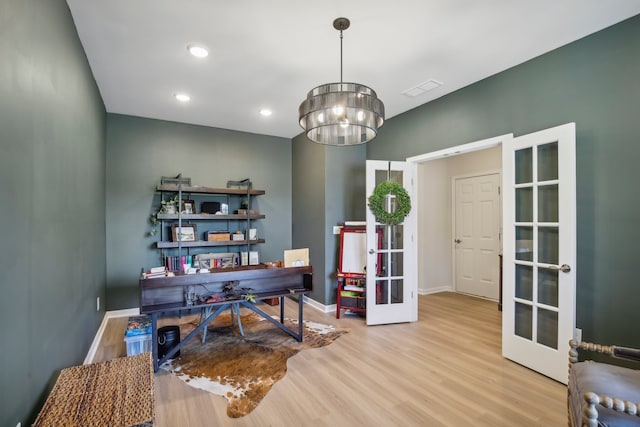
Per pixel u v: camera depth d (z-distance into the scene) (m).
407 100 3.87
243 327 3.88
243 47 2.70
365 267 4.37
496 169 5.25
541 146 2.76
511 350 2.92
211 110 4.26
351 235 4.52
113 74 3.19
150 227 4.53
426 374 2.68
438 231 5.82
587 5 2.17
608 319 2.40
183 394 2.38
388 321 3.98
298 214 5.41
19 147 1.39
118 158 4.36
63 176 2.08
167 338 3.00
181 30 2.46
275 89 3.56
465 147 3.46
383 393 2.39
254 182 5.36
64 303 2.09
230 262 4.84
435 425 2.01
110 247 4.27
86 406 1.26
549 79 2.76
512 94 3.04
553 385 2.50
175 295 3.06
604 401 1.31
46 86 1.74
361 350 3.18
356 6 2.18
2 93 1.23
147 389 1.39
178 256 4.59
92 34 2.49
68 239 2.21
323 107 2.06
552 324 2.65
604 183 2.43
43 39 1.69
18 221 1.37
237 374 2.69
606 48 2.42
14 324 1.31
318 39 2.59
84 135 2.74
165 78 3.29
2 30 1.22
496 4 2.16
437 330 3.77
